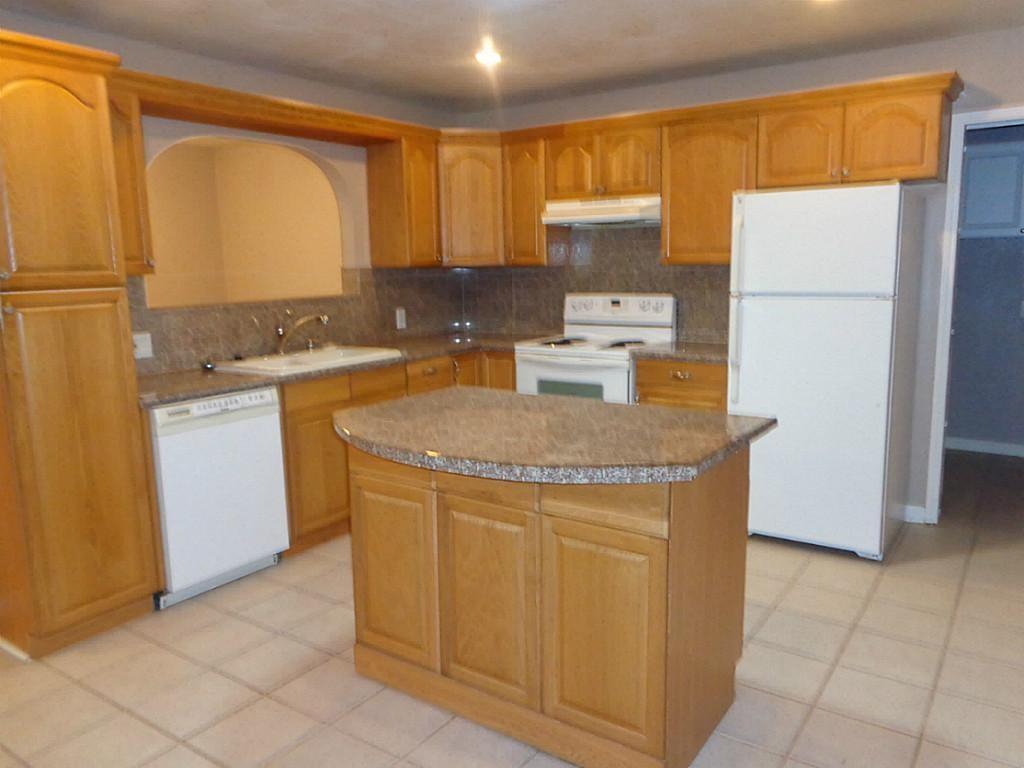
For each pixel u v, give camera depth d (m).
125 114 2.99
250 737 2.23
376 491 2.35
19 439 2.53
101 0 2.85
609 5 3.00
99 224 2.68
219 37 3.33
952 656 2.60
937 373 3.79
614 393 4.09
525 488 2.02
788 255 3.36
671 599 1.85
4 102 2.40
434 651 2.32
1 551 2.68
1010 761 2.07
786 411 3.46
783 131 3.69
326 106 4.27
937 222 3.71
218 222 6.07
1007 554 3.48
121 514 2.85
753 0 2.98
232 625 2.91
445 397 2.72
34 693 2.47
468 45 3.51
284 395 3.42
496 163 4.65
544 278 5.01
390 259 4.52
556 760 2.11
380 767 2.09
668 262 4.14
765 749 2.13
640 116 4.08
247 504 3.26
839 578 3.24
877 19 3.24
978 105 3.56
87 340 2.69
